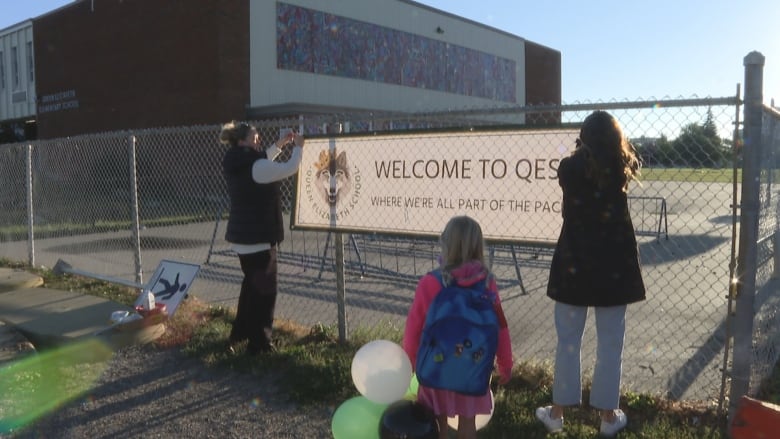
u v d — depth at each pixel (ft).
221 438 13.02
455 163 15.55
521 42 126.62
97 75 89.97
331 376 15.43
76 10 92.02
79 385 15.92
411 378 11.21
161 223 52.65
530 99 130.11
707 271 31.68
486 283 10.29
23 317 20.76
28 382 15.96
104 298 23.57
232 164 16.56
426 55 105.40
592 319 21.71
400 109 101.14
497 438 12.48
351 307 24.61
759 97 11.57
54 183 43.16
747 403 11.41
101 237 45.68
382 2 97.14
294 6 84.33
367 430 11.64
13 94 111.55
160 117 82.33
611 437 12.26
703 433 12.21
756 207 11.82
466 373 9.82
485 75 118.01
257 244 16.83
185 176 62.75
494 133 14.93
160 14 81.05
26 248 39.55
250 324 17.24
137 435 13.23
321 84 88.69
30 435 13.23
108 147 50.65
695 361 17.12
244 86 78.59
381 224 16.88
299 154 16.79
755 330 12.92
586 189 11.46
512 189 14.79
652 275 30.99
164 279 23.15
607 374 12.09
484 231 15.19
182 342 18.90
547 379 15.03
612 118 11.51
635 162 11.71
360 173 17.19
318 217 18.13
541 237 14.49
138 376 16.46
